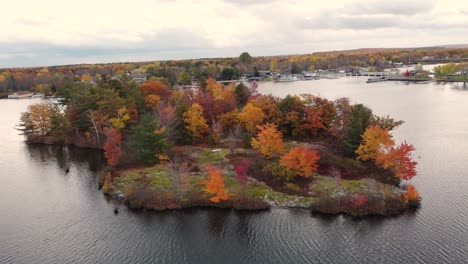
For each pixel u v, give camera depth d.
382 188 62.75
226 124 92.31
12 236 53.78
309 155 64.25
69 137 105.31
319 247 49.38
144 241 51.81
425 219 54.81
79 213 60.31
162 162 77.75
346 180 65.44
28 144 105.94
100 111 96.31
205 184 63.50
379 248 48.59
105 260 47.66
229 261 47.03
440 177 69.12
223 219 57.06
